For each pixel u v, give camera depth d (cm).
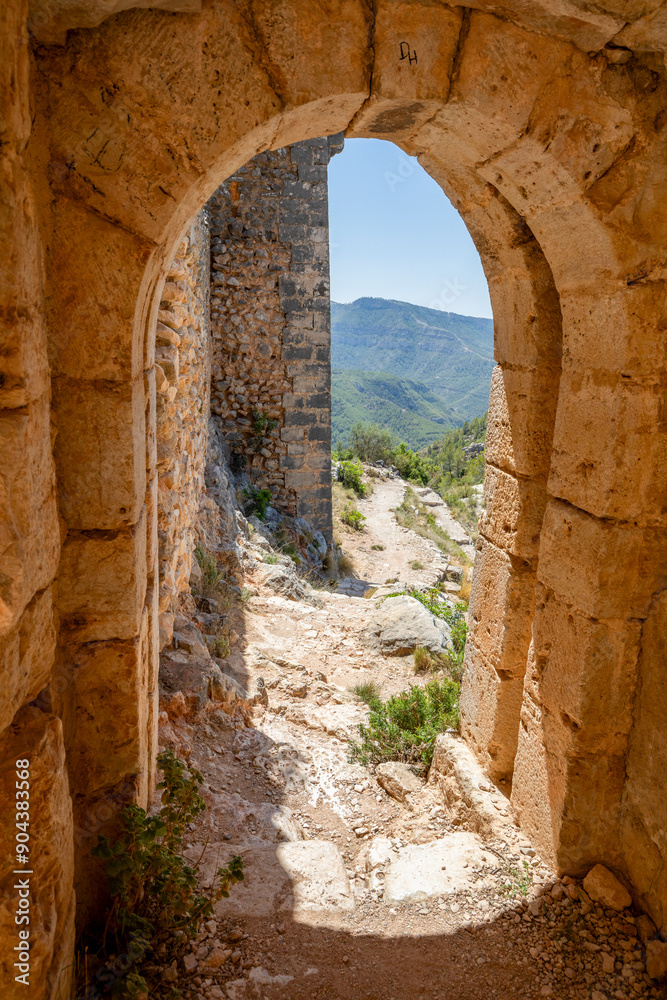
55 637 204
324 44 204
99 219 199
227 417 996
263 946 256
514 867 296
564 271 263
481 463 2548
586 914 273
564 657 280
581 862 286
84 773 237
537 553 314
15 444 161
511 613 324
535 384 299
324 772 396
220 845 309
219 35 195
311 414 1009
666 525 258
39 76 187
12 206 155
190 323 567
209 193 242
